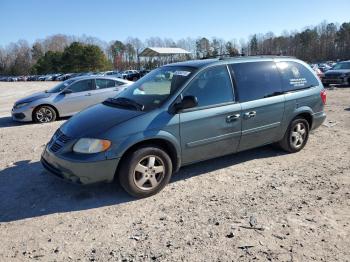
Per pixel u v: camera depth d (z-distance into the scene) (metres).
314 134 7.78
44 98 11.08
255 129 5.60
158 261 3.31
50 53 94.12
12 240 3.75
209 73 5.20
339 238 3.60
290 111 6.06
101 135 4.40
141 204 4.50
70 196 4.78
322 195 4.62
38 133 9.03
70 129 4.73
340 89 19.06
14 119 11.11
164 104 4.79
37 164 6.16
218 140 5.20
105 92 11.73
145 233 3.80
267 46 93.50
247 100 5.47
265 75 5.81
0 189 5.11
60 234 3.85
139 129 4.51
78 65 85.44
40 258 3.42
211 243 3.56
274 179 5.21
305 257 3.30
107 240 3.70
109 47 109.62
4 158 6.62
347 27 97.00
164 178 4.79
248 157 6.22
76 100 11.40
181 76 5.11
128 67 95.00
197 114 4.93
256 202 4.46
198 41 88.12
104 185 5.08
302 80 6.36
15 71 112.19
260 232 3.74
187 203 4.49
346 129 8.23
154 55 45.97
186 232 3.79
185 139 4.87
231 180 5.21
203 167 5.75
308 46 98.56
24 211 4.41
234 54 6.19
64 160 4.43
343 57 96.25
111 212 4.31
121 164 4.50
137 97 5.20
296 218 4.02
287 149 6.33
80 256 3.44
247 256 3.33
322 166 5.72
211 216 4.12
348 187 4.86
